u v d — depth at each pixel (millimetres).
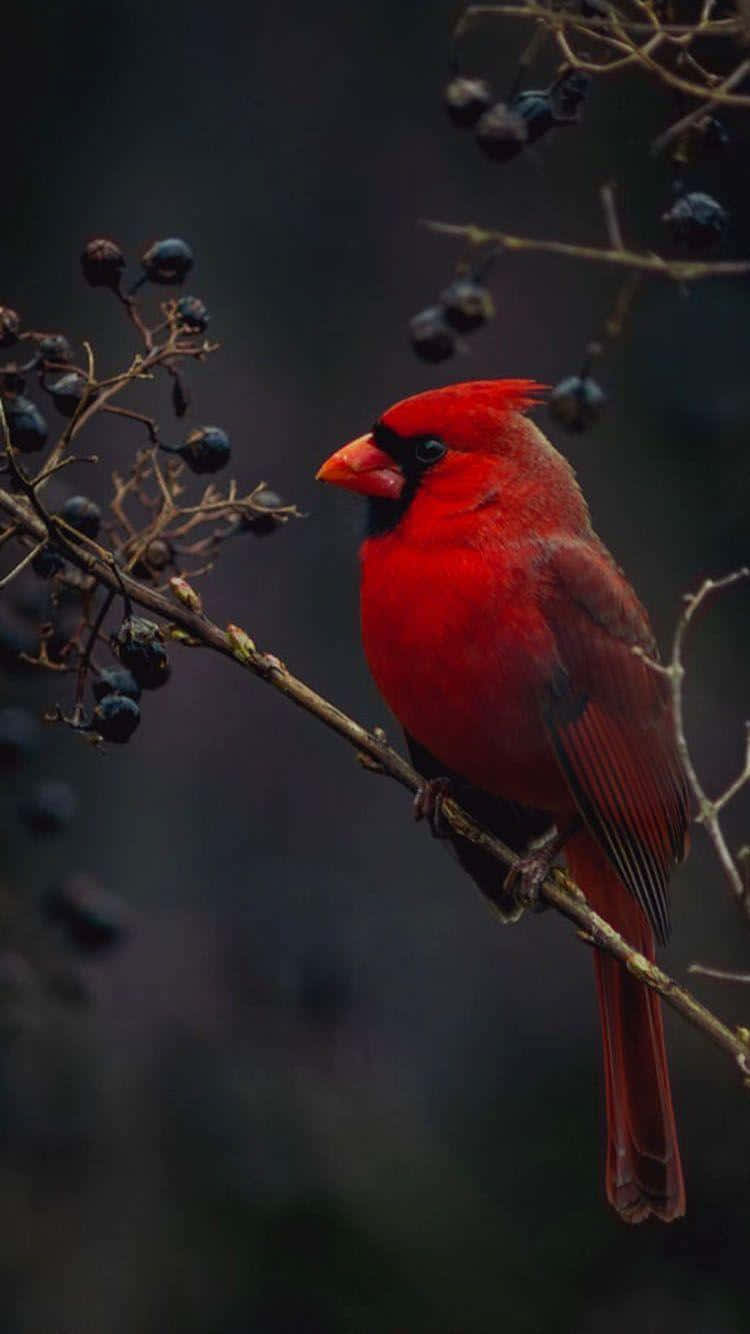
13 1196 9719
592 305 12859
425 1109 10812
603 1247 9664
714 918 11211
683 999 6559
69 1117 9883
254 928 11930
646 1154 7539
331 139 13328
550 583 7727
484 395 7863
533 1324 9375
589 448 11727
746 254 11297
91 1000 9133
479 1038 11945
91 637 6285
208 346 6430
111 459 12562
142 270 6512
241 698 12781
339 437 12992
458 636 7613
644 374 11672
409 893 12508
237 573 12812
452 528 7676
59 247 12820
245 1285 9484
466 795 8320
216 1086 10234
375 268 13227
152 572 6680
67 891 8898
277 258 13180
